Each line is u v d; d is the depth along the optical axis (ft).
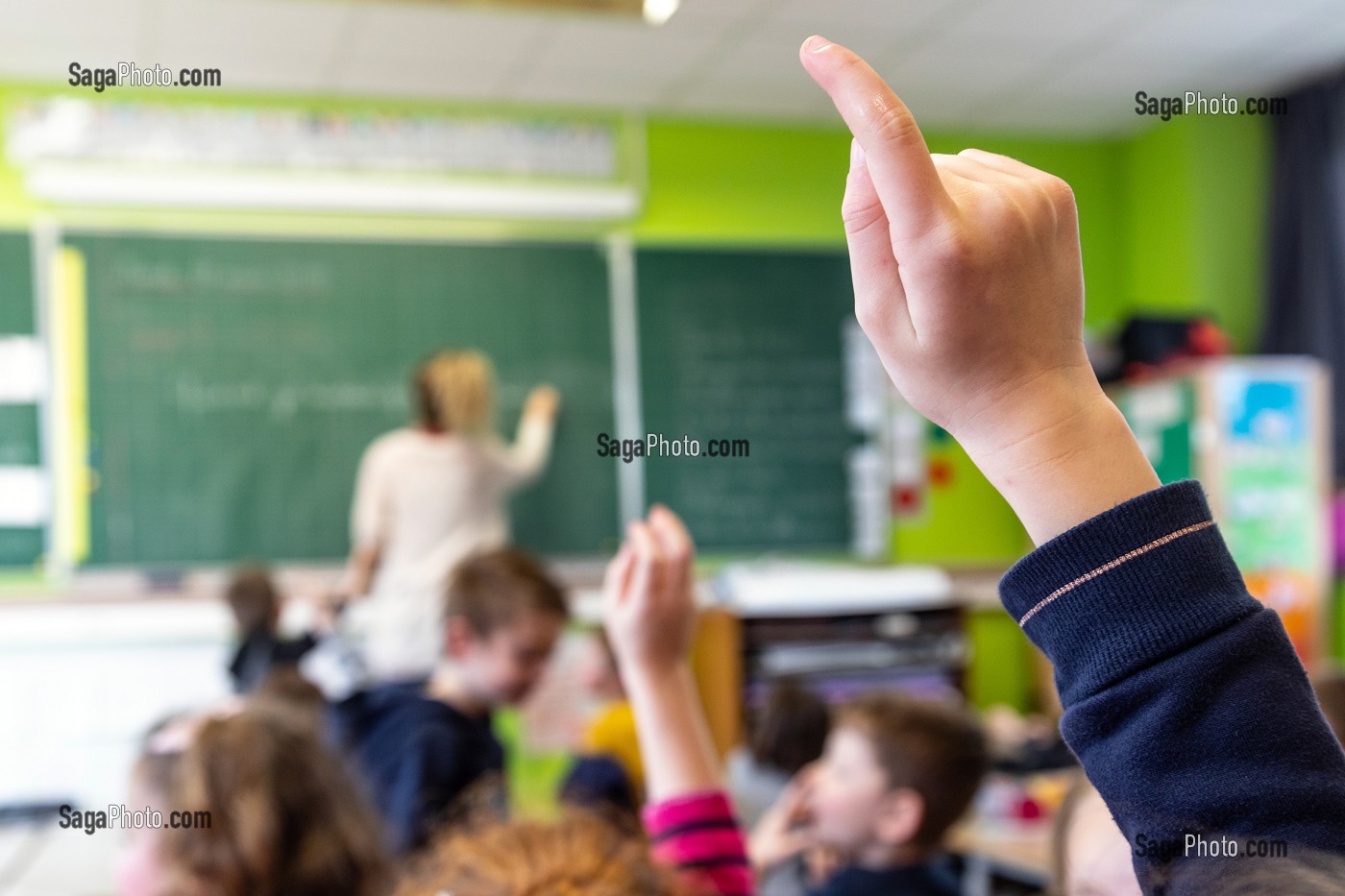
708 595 14.90
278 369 14.03
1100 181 15.23
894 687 14.65
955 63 9.12
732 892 2.82
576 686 14.34
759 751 8.14
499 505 12.90
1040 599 1.19
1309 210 14.61
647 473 15.25
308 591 13.84
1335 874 1.02
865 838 5.06
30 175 13.12
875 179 1.11
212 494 13.82
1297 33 9.46
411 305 14.46
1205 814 1.08
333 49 12.39
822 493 15.79
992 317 1.13
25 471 13.24
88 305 13.44
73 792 12.94
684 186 15.20
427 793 4.98
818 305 15.69
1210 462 14.29
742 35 9.62
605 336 15.08
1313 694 1.15
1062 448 1.16
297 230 14.07
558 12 9.70
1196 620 1.14
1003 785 9.00
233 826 3.34
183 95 13.51
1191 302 15.26
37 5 11.10
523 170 14.57
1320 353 14.74
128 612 13.29
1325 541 14.58
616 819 3.14
